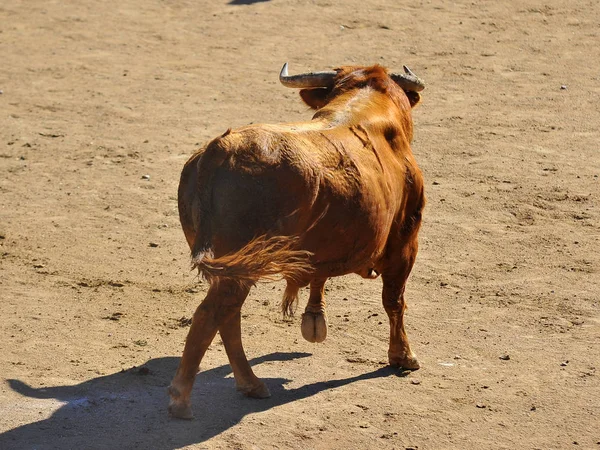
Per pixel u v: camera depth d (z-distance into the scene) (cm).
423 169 2512
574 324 1602
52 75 3403
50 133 2838
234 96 3148
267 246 1131
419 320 1628
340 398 1316
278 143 1177
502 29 3731
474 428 1230
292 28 3831
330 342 1539
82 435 1188
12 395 1302
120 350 1480
